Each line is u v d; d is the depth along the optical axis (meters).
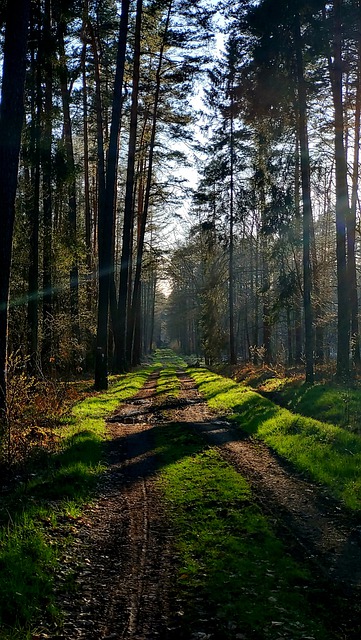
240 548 6.20
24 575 5.08
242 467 9.87
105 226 19.66
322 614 4.80
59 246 20.95
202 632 4.48
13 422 9.34
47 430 10.88
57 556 5.79
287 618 4.71
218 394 21.41
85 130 29.44
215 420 15.43
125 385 24.69
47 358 19.23
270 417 13.95
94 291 31.48
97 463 9.85
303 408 15.52
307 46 17.00
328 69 17.84
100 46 25.36
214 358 41.28
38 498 7.45
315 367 23.11
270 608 4.86
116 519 7.31
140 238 32.62
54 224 24.34
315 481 8.86
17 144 9.84
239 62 18.47
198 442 12.00
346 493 7.98
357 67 19.78
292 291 21.69
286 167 19.52
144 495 8.38
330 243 30.64
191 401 20.12
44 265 20.58
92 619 4.70
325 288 28.17
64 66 17.12
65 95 21.69
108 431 13.45
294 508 7.63
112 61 25.50
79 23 22.06
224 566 5.75
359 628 4.57
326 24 16.14
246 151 31.34
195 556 6.07
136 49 23.95
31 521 6.33
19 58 9.81
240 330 60.81
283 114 18.23
